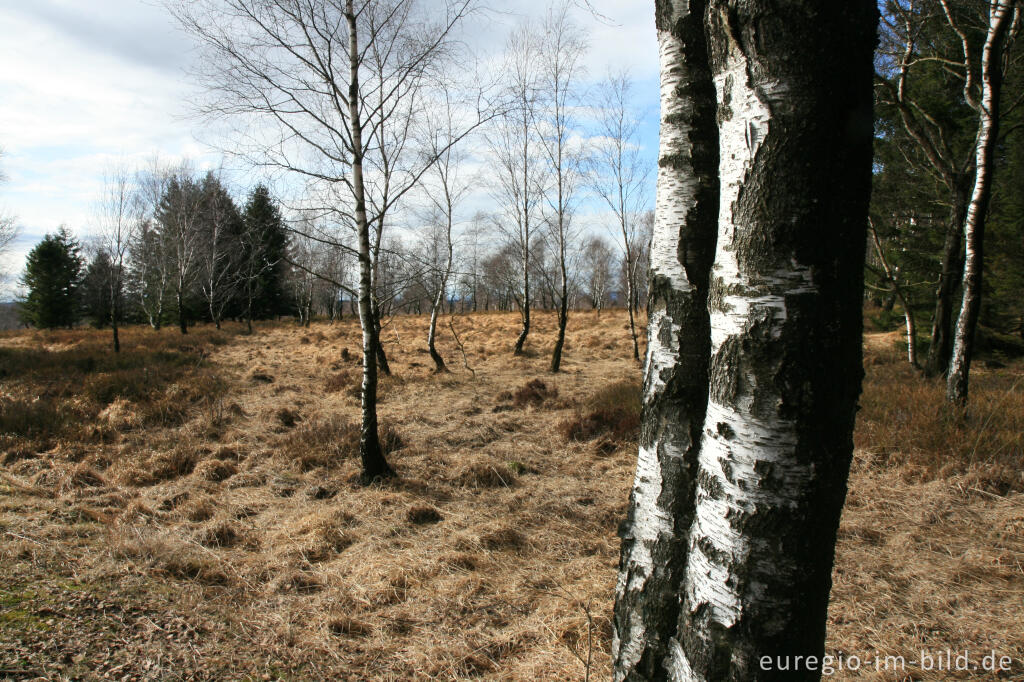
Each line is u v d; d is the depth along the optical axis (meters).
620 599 2.14
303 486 6.22
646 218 27.81
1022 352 13.19
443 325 28.50
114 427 8.22
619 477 6.42
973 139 12.16
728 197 1.52
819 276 1.39
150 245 29.44
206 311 36.72
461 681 2.88
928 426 6.32
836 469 1.43
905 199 13.34
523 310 18.56
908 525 4.61
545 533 4.89
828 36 1.35
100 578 3.42
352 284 12.30
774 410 1.42
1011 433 5.91
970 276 6.86
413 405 10.59
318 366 15.84
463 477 6.36
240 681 2.63
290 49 6.14
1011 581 3.69
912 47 9.50
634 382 11.38
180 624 3.04
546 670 2.95
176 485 6.04
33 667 2.39
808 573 1.43
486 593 3.84
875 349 15.69
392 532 4.90
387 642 3.21
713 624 1.52
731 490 1.49
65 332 25.41
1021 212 12.58
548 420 9.34
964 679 2.77
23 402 9.03
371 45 6.41
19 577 3.20
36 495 5.15
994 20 6.84
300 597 3.70
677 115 2.12
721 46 1.54
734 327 1.49
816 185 1.37
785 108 1.38
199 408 9.86
